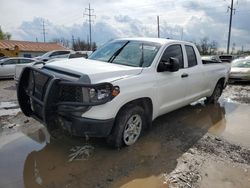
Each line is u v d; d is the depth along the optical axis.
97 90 3.70
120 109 4.16
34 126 5.40
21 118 5.95
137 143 4.66
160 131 5.36
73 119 3.72
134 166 3.88
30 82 4.37
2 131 5.10
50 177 3.54
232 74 12.66
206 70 6.60
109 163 3.93
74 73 3.94
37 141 4.64
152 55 4.89
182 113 6.85
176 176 3.66
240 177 3.71
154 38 5.58
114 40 5.76
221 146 4.75
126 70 4.30
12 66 15.05
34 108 4.25
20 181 3.43
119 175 3.63
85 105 3.66
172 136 5.12
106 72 4.01
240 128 5.80
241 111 7.32
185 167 3.92
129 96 4.07
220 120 6.36
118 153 4.24
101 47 5.68
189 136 5.17
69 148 4.39
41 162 3.92
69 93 3.79
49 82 3.81
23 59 15.74
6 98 8.62
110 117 3.82
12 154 4.14
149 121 4.77
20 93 4.43
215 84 7.43
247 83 12.84
